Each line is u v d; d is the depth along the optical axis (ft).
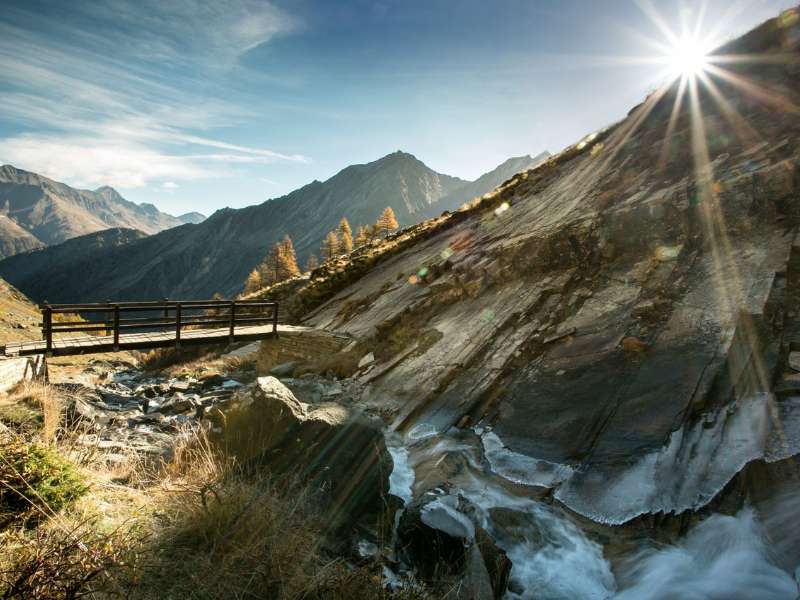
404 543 14.53
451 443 24.77
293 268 232.53
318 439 17.35
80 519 11.68
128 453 19.74
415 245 84.17
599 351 26.35
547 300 34.68
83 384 43.11
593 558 15.30
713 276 27.14
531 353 29.96
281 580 10.73
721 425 18.35
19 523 11.21
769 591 12.05
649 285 29.66
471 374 30.96
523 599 13.47
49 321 42.01
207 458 16.44
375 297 64.44
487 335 34.14
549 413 23.93
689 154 40.75
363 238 243.19
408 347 40.52
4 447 12.35
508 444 23.08
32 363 39.11
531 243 40.81
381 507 17.04
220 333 54.24
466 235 67.67
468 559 13.23
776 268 24.88
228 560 11.06
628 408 21.45
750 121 39.75
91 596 9.01
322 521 14.71
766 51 47.73
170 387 45.01
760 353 20.51
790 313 22.03
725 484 16.22
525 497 19.19
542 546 15.81
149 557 10.71
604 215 37.73
